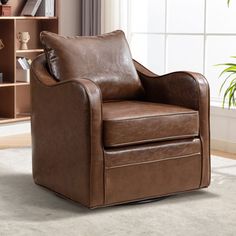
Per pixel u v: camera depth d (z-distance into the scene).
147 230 3.31
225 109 5.41
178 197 3.95
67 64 4.03
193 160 3.95
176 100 4.10
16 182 4.28
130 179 3.69
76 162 3.65
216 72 18.64
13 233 3.24
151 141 3.73
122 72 4.22
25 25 6.41
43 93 3.96
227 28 19.25
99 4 6.37
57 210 3.65
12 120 5.93
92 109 3.50
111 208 3.70
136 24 6.52
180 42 17.80
